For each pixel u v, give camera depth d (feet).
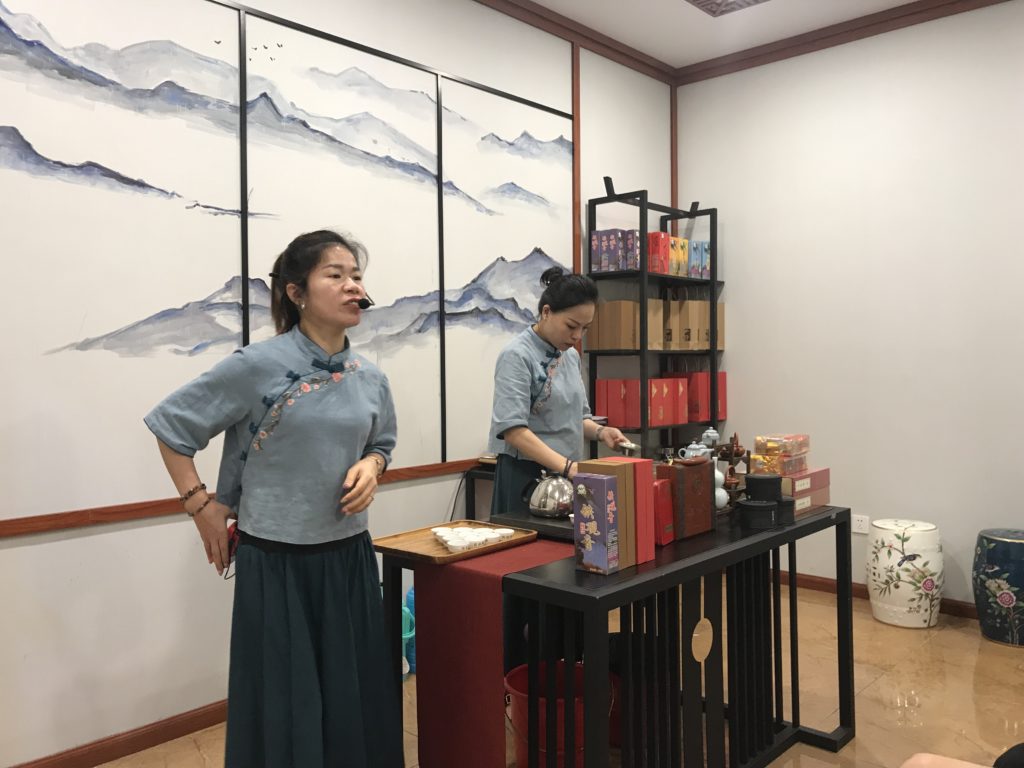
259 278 9.84
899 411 13.88
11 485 7.95
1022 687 10.34
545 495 7.93
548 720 6.56
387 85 11.24
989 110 12.85
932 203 13.46
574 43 14.24
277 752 5.77
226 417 5.91
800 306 14.99
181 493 5.98
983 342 13.00
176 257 9.11
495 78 12.87
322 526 5.98
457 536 7.02
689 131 16.44
